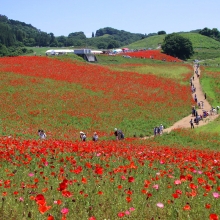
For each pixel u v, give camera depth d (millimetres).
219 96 65438
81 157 13500
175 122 47438
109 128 41625
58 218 6469
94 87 58844
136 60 109812
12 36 196625
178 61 134875
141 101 54688
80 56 94875
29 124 39094
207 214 7297
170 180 10125
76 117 44031
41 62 73750
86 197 7953
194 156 14984
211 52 167750
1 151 12844
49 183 9203
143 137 38688
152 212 7340
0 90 49156
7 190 8227
